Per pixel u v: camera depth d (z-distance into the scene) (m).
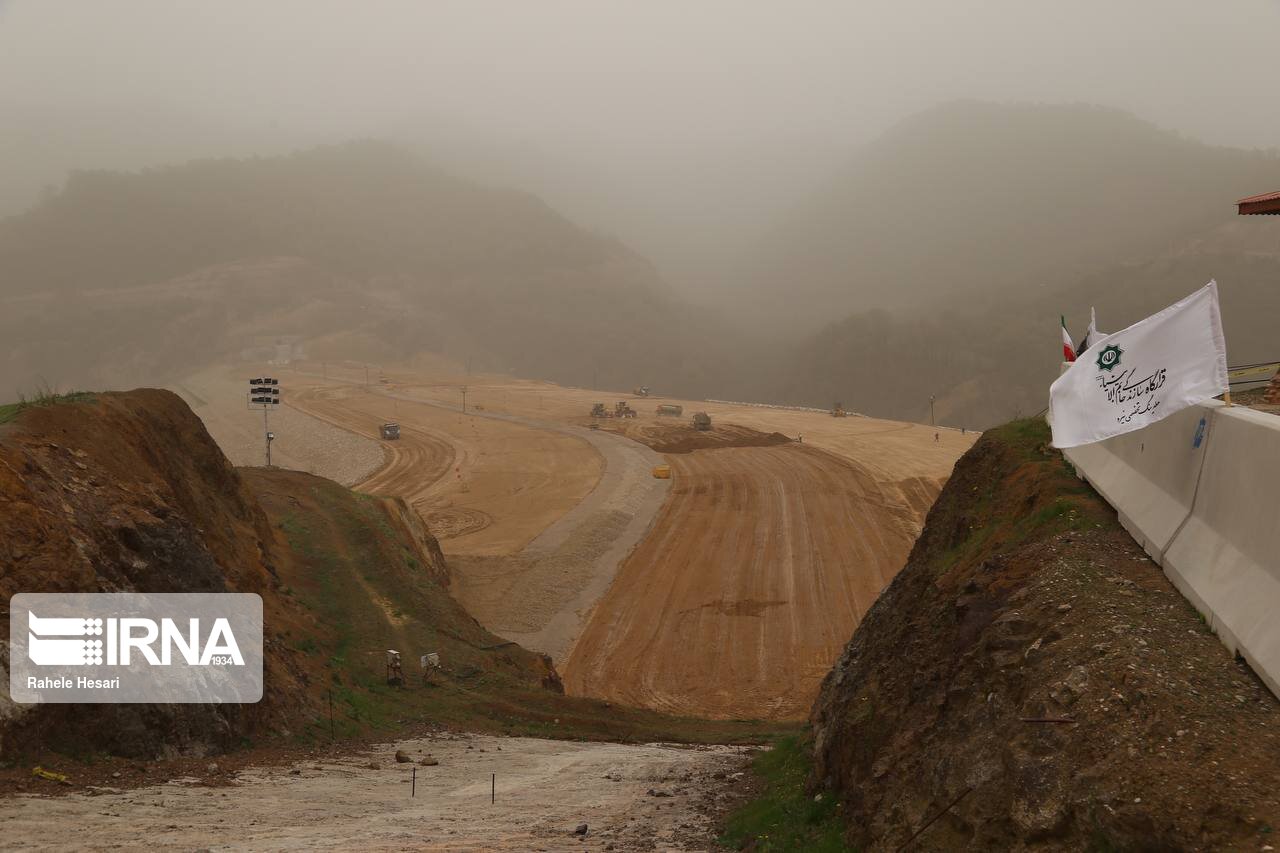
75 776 12.51
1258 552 7.42
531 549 60.22
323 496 45.41
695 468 87.38
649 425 117.38
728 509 71.56
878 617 15.47
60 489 17.58
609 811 13.74
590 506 72.19
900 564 56.56
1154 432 10.54
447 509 74.06
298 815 12.09
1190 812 5.75
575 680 40.62
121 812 11.02
